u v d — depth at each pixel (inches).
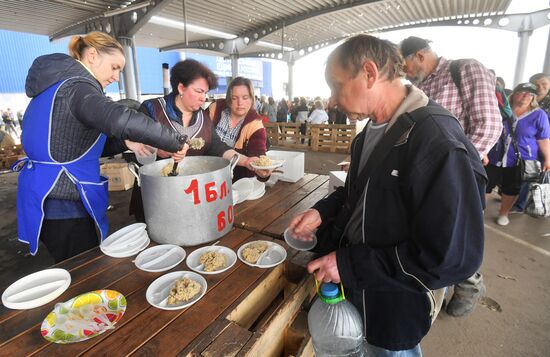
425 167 28.1
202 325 31.7
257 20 344.5
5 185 197.5
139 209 74.3
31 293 36.7
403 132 30.6
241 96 83.6
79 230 56.1
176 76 62.8
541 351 69.1
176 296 34.8
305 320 49.3
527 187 143.2
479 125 70.1
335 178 72.2
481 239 27.8
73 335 30.0
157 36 400.2
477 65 71.0
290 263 44.0
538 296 87.8
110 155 66.9
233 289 37.4
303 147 339.6
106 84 57.5
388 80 32.8
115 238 49.0
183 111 68.3
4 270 103.2
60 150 50.3
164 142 44.5
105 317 32.5
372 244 34.3
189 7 296.7
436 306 38.5
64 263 43.4
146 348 28.7
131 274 40.6
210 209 47.0
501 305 84.2
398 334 36.8
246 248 46.4
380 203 32.8
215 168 54.6
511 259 107.3
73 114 47.4
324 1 296.4
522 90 118.8
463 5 303.1
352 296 40.4
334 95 35.3
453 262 27.3
